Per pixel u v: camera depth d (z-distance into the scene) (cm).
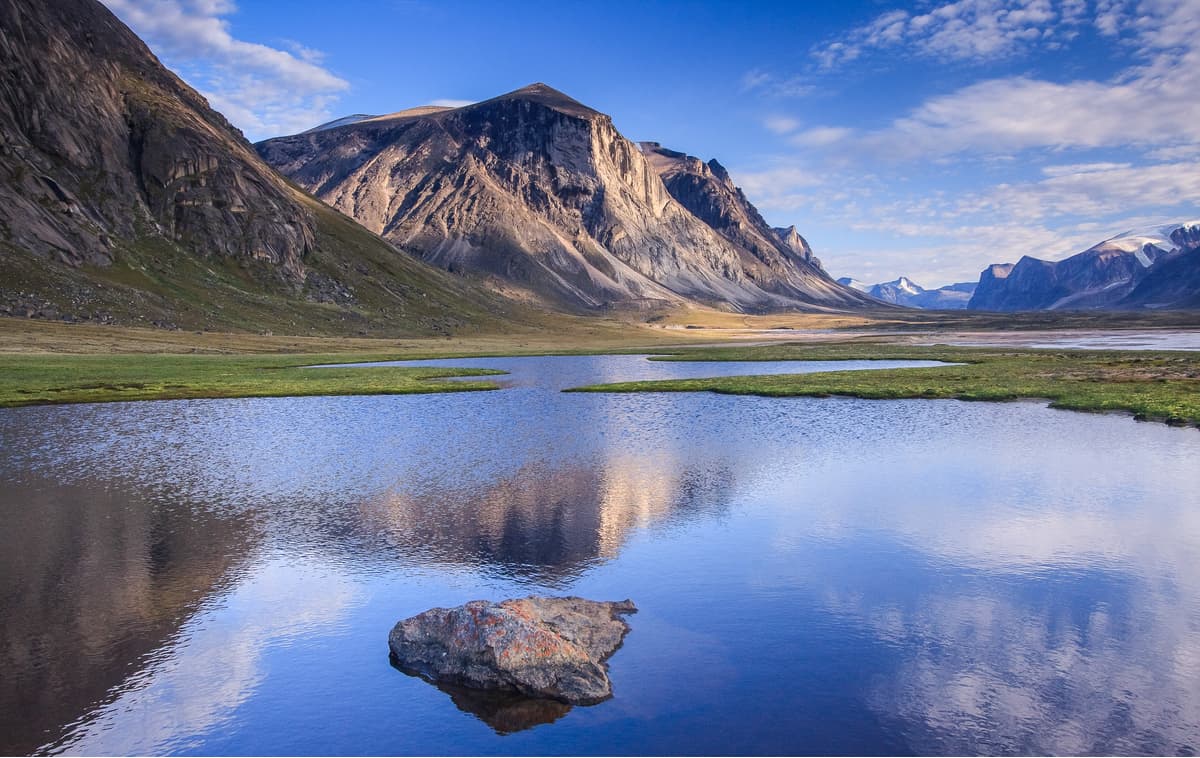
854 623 2047
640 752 1467
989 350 14650
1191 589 2288
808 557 2589
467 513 3177
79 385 7881
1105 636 1966
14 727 1577
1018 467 4069
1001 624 2044
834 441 4950
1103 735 1517
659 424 5803
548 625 1931
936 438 5028
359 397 7850
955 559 2567
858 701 1645
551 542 2769
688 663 1814
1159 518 3056
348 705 1655
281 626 2058
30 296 13712
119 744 1525
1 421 5925
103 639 1988
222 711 1641
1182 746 1481
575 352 16112
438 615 1903
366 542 2778
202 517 3138
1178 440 4850
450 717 1606
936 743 1491
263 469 4128
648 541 2770
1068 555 2606
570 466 4175
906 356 13288
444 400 7569
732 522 3023
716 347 19100
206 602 2228
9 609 2180
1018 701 1645
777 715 1588
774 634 1977
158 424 5844
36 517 3145
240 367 10662
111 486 3728
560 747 1491
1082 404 6359
